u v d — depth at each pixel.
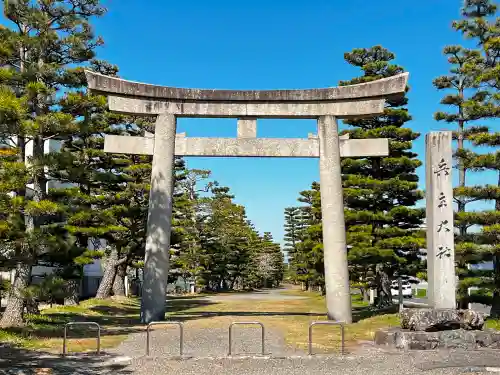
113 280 31.91
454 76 22.53
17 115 14.43
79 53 19.27
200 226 51.88
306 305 32.16
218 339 15.97
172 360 12.45
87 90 20.39
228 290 64.69
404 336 14.28
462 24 21.59
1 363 11.73
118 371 11.25
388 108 25.14
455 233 21.58
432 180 16.02
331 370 11.42
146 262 20.34
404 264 24.56
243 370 11.41
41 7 18.64
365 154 21.11
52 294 17.03
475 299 20.09
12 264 15.98
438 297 15.45
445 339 14.18
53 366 11.57
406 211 23.55
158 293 20.19
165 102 21.22
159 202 20.48
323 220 20.84
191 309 28.81
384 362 12.23
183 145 21.19
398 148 24.59
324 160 21.03
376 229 24.17
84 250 19.45
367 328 18.52
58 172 18.72
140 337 16.30
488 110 19.42
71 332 17.23
